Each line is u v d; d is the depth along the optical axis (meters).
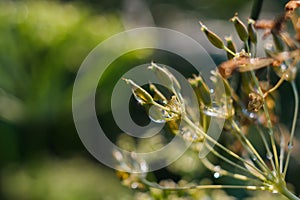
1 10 0.57
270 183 0.23
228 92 0.23
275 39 0.23
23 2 0.58
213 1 0.83
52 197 0.51
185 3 0.84
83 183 0.50
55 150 0.61
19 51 0.58
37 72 0.59
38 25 0.57
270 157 0.23
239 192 0.34
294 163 0.48
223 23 0.79
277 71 0.23
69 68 0.58
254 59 0.23
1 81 0.58
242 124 0.25
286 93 0.56
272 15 0.70
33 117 0.59
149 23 0.63
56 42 0.58
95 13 0.69
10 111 0.59
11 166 0.58
